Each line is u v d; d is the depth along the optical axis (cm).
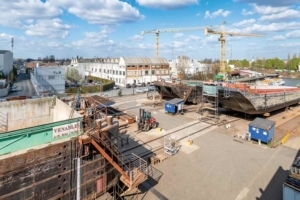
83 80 7125
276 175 1528
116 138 1179
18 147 821
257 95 2780
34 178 821
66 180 919
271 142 2144
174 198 1274
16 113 1314
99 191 1057
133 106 3725
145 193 1312
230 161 1744
